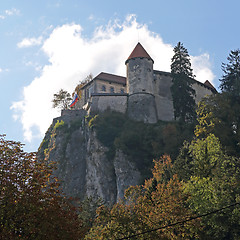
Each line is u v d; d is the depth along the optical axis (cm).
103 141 8369
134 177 7519
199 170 4550
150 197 4262
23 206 2292
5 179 2395
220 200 3862
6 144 2625
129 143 8031
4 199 2295
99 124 8662
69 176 8644
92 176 8175
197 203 3919
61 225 2369
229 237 3878
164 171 5953
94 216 5047
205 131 7038
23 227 2259
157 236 3256
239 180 4300
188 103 8562
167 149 7631
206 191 3975
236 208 3800
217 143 4891
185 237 3612
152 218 3447
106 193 7756
